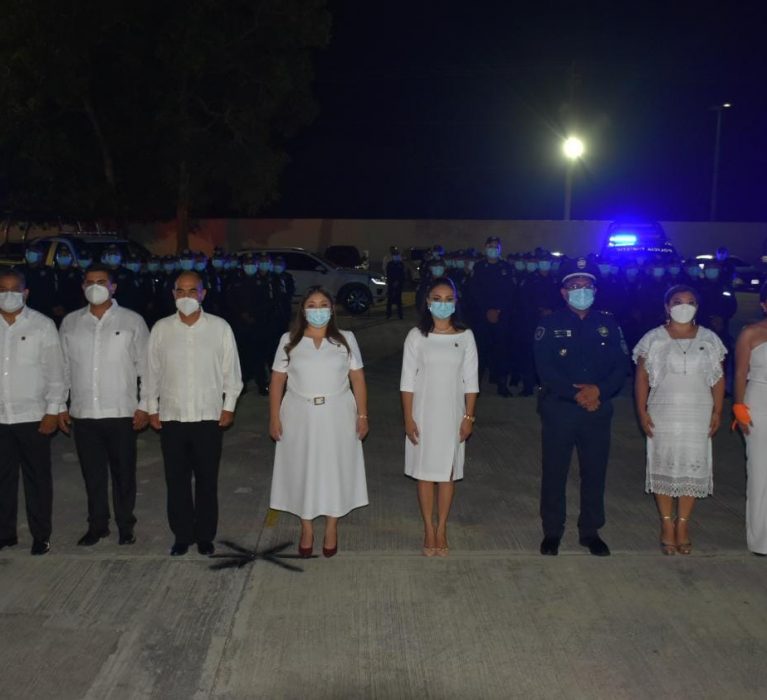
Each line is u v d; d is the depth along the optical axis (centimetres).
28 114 2884
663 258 1348
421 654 506
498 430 1046
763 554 644
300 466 628
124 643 518
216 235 3947
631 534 694
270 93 3131
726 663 498
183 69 2931
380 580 604
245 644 517
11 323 634
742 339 643
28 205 3041
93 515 668
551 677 483
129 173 3161
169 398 630
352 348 633
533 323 1236
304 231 3997
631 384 1365
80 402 653
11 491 655
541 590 590
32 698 461
